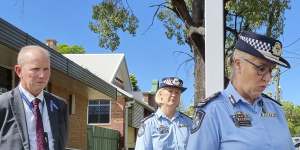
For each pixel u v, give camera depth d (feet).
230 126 11.46
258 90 11.69
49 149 14.80
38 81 14.71
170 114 21.17
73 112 66.74
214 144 11.44
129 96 103.91
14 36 37.50
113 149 96.63
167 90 21.06
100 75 124.67
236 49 11.87
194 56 40.24
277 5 46.19
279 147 11.58
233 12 46.57
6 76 47.16
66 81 57.31
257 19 46.32
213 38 20.25
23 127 14.43
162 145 20.92
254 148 11.30
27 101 14.82
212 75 20.07
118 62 128.26
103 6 47.14
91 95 71.46
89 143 78.74
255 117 11.66
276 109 12.23
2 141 14.21
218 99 11.77
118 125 104.42
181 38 52.26
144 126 21.12
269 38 11.57
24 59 14.76
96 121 105.09
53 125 15.11
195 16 40.19
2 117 14.33
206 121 11.49
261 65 11.55
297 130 167.63
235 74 11.89
